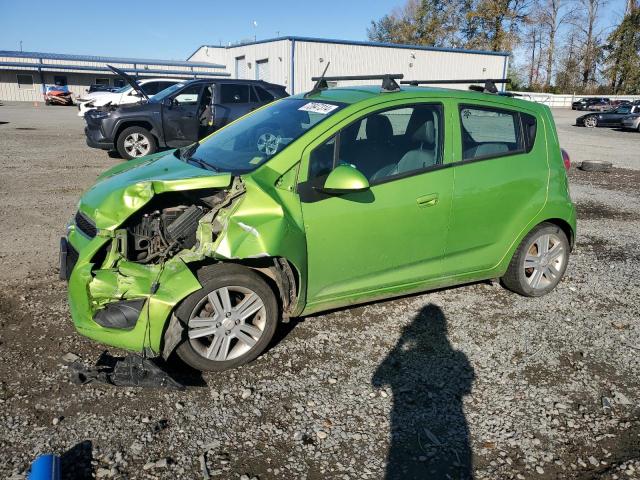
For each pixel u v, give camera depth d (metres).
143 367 3.07
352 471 2.64
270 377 3.38
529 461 2.77
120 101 15.76
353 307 4.40
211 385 3.27
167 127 11.31
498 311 4.49
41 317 3.98
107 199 3.36
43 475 2.34
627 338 4.12
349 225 3.61
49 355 3.49
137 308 3.06
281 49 30.75
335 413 3.07
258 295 3.40
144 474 2.55
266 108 4.56
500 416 3.12
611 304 4.74
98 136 11.18
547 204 4.51
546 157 4.55
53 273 4.83
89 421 2.89
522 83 68.38
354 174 3.32
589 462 2.77
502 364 3.68
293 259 3.35
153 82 15.97
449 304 4.58
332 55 31.22
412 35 61.09
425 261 4.06
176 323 3.11
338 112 3.73
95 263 3.18
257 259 3.43
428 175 3.91
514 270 4.61
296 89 30.72
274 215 3.29
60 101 38.62
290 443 2.81
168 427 2.88
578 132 24.69
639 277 5.42
